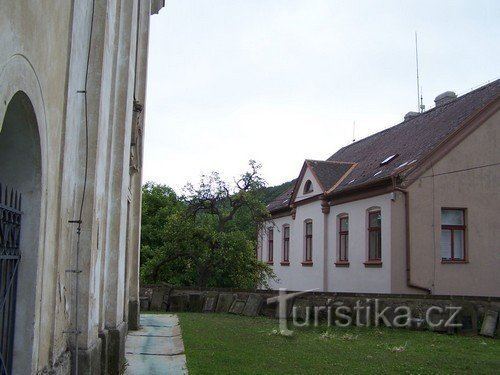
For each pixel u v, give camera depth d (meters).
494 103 18.98
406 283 17.86
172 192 28.22
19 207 4.88
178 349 10.42
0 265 4.48
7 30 3.74
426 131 21.16
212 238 21.05
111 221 9.00
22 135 4.79
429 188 18.30
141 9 13.59
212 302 17.80
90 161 6.79
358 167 24.19
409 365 9.36
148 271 21.53
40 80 4.71
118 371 8.30
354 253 20.84
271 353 10.23
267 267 22.52
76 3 5.99
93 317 7.02
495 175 18.88
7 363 4.80
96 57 6.97
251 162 24.05
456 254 18.55
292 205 26.95
